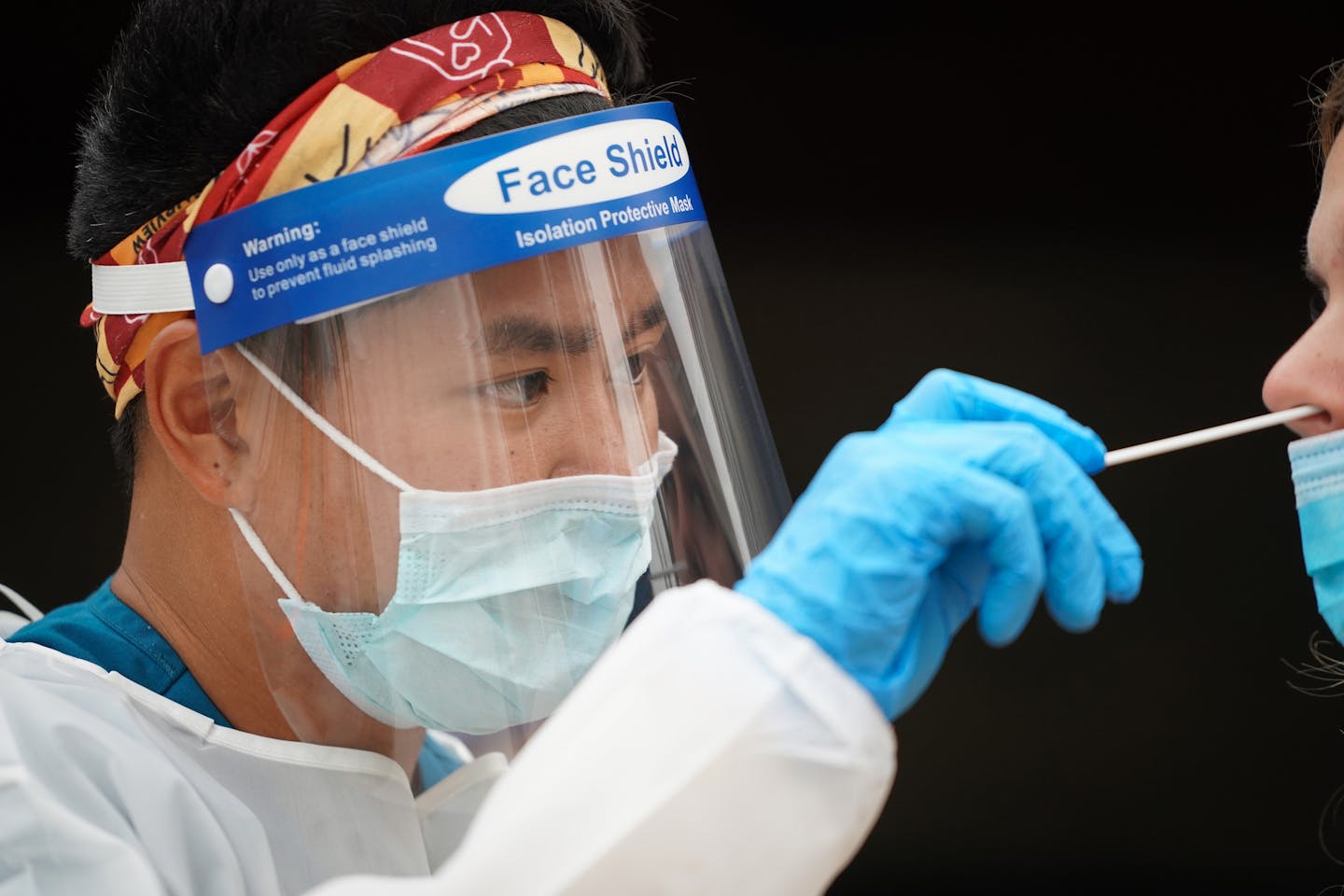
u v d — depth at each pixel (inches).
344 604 133.4
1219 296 338.3
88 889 116.9
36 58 311.0
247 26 127.3
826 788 92.5
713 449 148.0
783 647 94.1
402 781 145.2
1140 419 341.1
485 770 150.3
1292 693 323.9
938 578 100.7
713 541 147.3
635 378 140.8
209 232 127.5
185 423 133.8
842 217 350.9
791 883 92.0
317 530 131.9
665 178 137.1
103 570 322.7
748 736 91.6
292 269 124.4
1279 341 333.7
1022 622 96.5
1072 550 99.3
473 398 128.6
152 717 138.5
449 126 126.4
